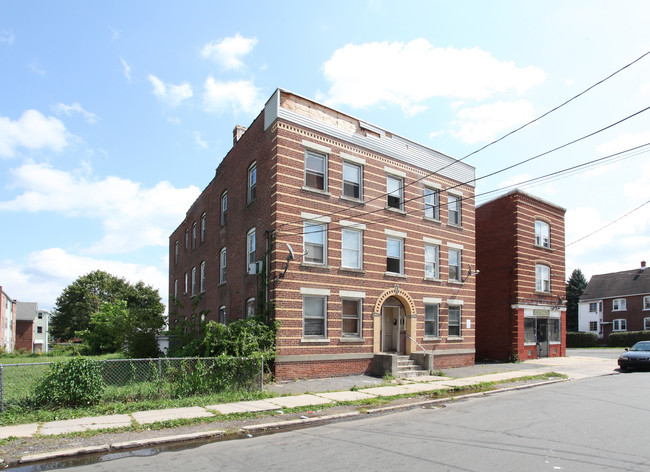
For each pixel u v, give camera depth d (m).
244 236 19.64
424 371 18.47
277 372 15.62
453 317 22.19
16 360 29.61
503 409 11.66
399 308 20.27
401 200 20.44
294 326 16.31
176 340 20.83
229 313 21.00
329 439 8.62
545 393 14.52
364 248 18.61
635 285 54.19
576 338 48.59
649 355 20.91
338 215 18.00
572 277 71.12
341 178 18.31
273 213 16.64
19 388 12.55
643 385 16.05
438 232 21.69
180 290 33.22
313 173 17.83
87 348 40.12
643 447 7.73
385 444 8.14
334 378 16.70
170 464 7.14
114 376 12.95
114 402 11.26
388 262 19.70
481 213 27.70
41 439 8.35
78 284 64.25
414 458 7.20
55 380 10.66
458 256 22.92
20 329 74.12
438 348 20.91
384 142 19.95
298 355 16.20
